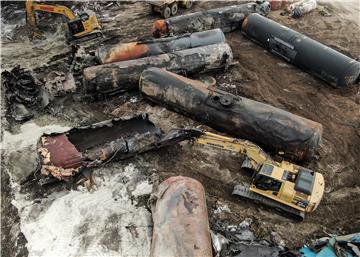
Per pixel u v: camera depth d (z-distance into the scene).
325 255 12.11
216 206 14.48
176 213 11.46
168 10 28.08
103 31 26.34
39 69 22.05
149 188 15.01
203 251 10.69
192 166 16.23
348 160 16.92
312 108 19.81
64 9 24.00
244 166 15.74
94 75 18.77
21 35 26.17
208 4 31.03
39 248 12.87
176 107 18.16
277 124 15.85
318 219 14.33
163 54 20.42
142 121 16.89
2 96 19.69
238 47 25.11
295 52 22.44
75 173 14.56
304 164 16.52
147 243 13.09
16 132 17.70
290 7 29.33
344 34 26.81
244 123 16.36
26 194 14.73
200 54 20.64
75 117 18.69
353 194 15.43
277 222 14.08
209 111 17.00
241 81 21.64
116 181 15.23
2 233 13.59
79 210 14.08
